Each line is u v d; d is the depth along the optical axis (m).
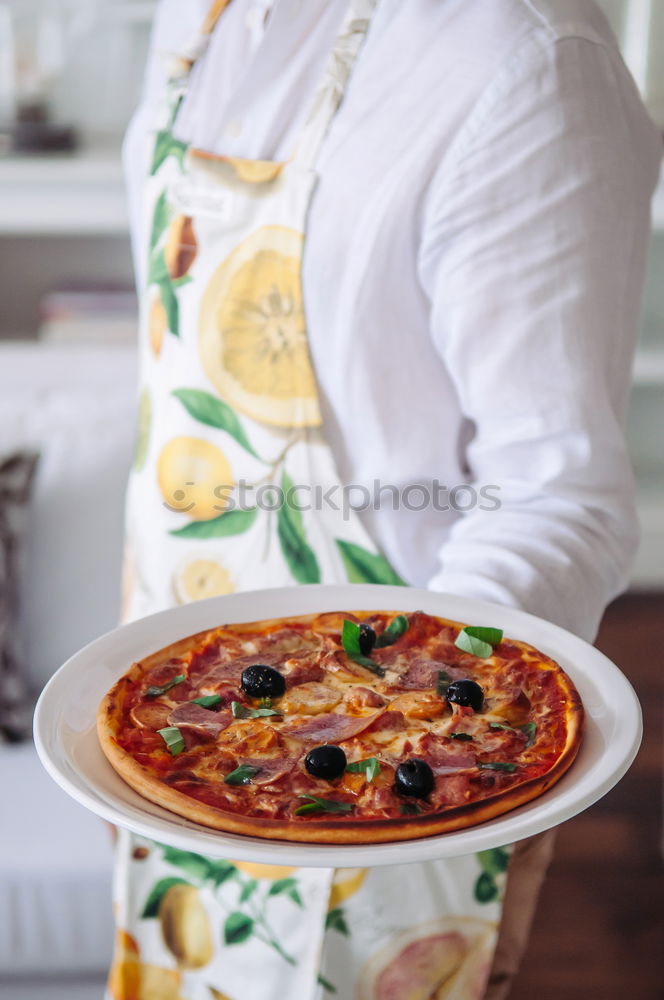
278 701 0.66
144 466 1.04
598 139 0.78
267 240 0.90
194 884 0.98
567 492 0.80
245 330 0.93
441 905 0.92
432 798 0.56
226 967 0.99
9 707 1.54
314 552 0.94
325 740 0.61
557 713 0.62
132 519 1.07
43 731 0.60
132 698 0.65
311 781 0.58
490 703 0.65
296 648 0.71
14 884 1.36
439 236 0.81
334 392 0.91
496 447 0.82
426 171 0.81
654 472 2.96
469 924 0.93
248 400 0.94
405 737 0.62
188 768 0.59
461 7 0.81
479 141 0.78
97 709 0.64
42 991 1.39
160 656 0.69
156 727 0.63
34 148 2.65
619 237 0.80
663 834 2.00
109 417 1.70
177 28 1.08
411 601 0.75
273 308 0.91
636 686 2.54
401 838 0.52
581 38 0.79
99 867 1.36
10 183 2.59
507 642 0.70
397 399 0.89
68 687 0.65
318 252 0.88
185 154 0.95
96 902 1.37
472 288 0.80
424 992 0.95
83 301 2.73
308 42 0.90
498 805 0.54
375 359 0.87
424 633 0.72
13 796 1.45
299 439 0.92
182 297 0.97
